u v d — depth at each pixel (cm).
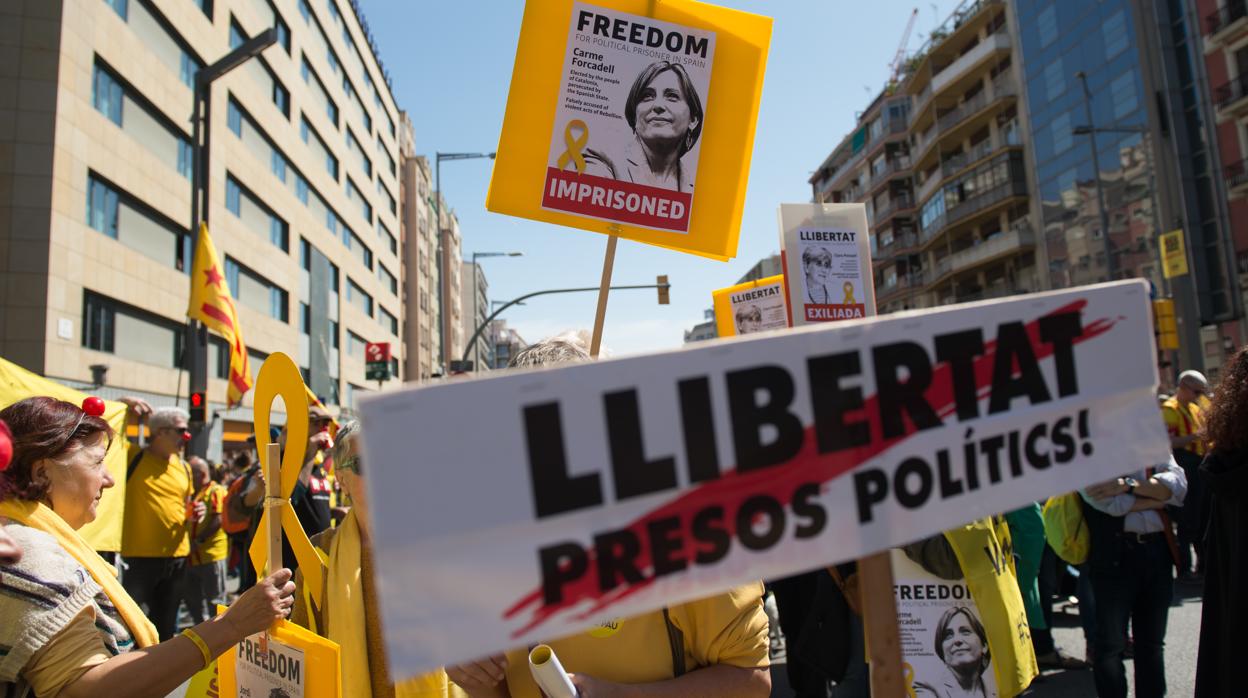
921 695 266
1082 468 130
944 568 266
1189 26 3027
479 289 11144
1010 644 263
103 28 1844
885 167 6256
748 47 265
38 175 1620
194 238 1315
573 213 253
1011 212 4428
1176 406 685
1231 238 2895
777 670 556
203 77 1337
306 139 3744
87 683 178
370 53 5141
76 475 211
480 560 99
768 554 112
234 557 975
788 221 297
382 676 209
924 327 125
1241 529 209
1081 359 133
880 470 119
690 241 258
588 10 257
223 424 2589
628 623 181
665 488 108
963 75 4675
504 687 182
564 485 104
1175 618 604
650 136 257
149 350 2114
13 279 1584
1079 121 3731
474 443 100
